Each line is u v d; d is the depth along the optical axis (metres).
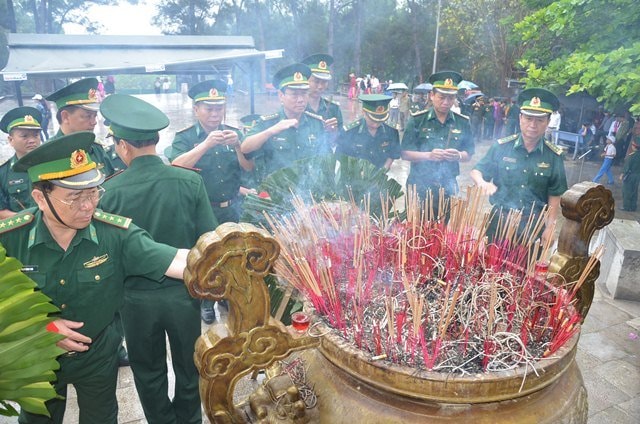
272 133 3.31
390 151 4.15
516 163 3.43
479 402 1.17
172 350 2.32
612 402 2.71
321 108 4.28
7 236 1.74
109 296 1.87
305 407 1.37
